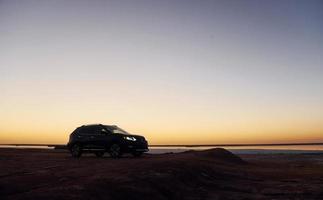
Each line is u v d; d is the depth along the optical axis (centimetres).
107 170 1268
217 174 1606
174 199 1106
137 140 2144
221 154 2412
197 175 1444
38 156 2244
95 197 908
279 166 2325
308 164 2519
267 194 1261
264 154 4541
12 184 1014
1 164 1596
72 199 854
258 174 1761
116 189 1010
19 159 1927
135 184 1080
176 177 1289
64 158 2061
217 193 1250
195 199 1137
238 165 2220
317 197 1214
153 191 1078
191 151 2673
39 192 892
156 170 1305
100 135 2178
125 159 1914
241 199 1175
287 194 1259
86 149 2209
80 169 1339
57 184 1023
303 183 1489
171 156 2147
